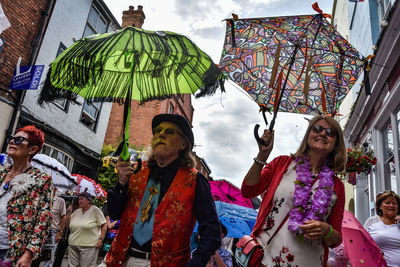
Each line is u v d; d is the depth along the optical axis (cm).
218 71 248
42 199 301
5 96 955
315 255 226
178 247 223
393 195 449
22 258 277
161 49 232
